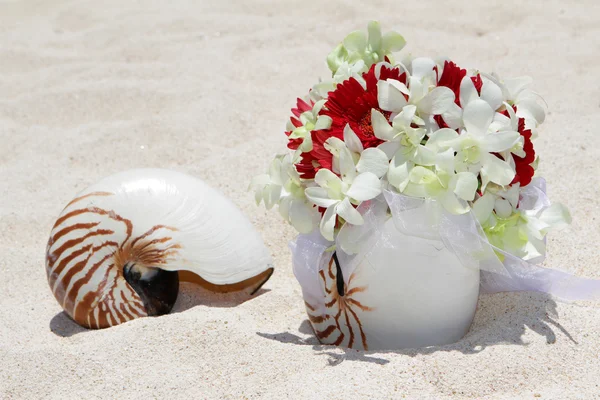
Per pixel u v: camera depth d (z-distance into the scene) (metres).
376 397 1.06
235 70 1.86
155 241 1.19
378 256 1.09
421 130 1.06
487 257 1.09
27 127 1.64
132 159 1.54
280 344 1.14
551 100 1.62
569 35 1.97
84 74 1.87
